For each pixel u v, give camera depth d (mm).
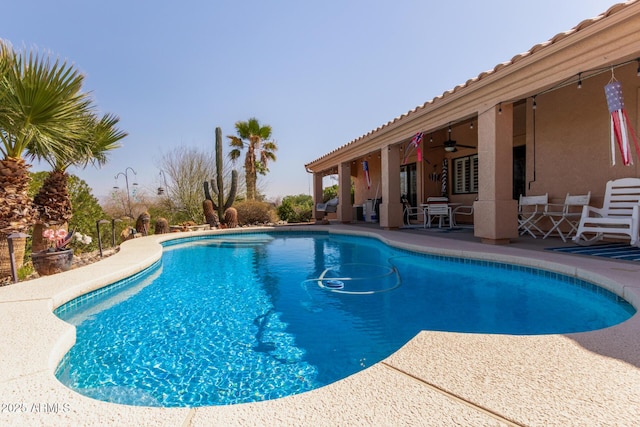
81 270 5270
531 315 3730
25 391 1813
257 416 1503
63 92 5914
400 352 2086
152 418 1523
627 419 1388
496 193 6535
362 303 4285
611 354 1995
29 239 8328
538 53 5500
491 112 6602
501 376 1773
